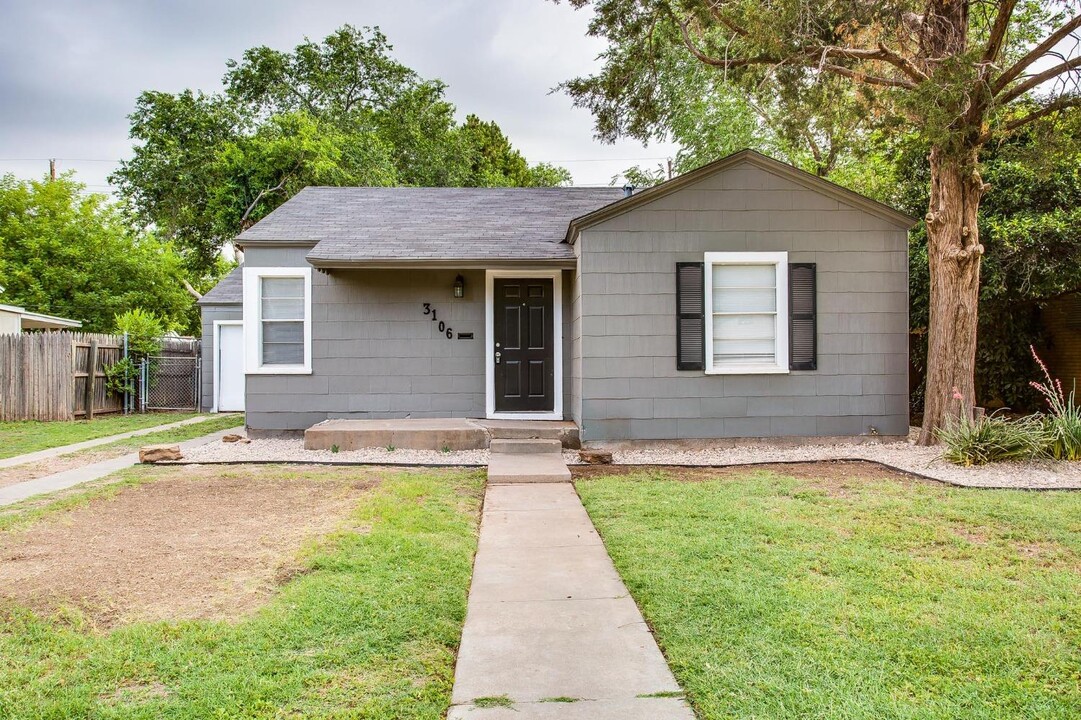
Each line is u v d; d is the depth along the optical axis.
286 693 2.62
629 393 8.62
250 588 3.77
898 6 8.23
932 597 3.56
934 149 8.37
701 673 2.77
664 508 5.58
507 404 9.98
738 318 8.77
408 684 2.70
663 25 11.71
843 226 8.74
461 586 3.81
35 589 3.74
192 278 28.62
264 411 9.83
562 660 2.92
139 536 4.80
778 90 10.04
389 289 9.94
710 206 8.66
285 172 21.42
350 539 4.65
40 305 20.89
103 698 2.61
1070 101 7.66
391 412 9.95
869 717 2.42
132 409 15.47
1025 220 9.59
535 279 10.00
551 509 5.75
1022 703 2.52
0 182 22.67
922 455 7.76
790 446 8.70
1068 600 3.49
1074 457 7.00
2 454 9.05
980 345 11.76
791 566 4.07
